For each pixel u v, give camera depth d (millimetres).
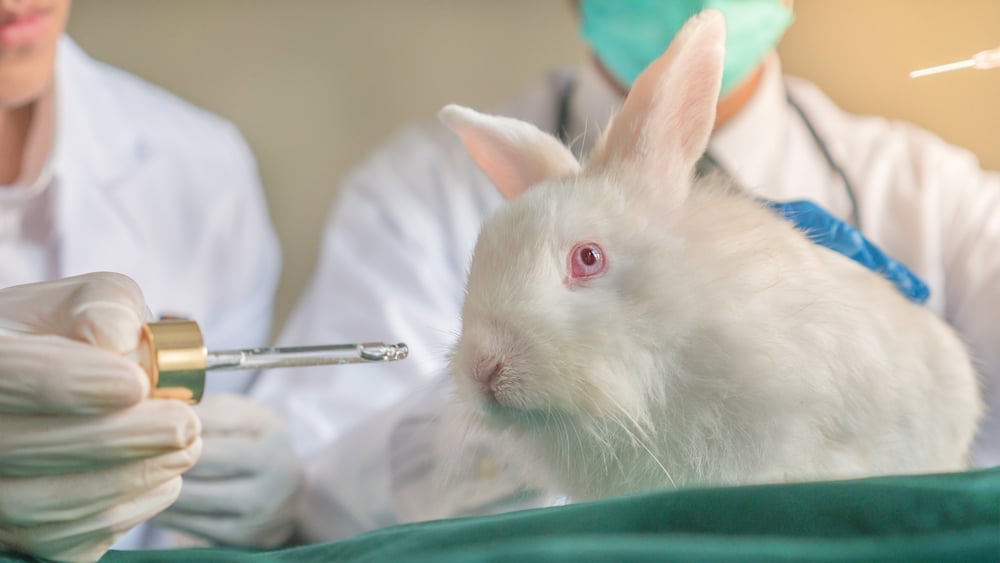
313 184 1781
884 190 1114
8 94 1027
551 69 1781
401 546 634
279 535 1021
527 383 763
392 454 1009
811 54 1328
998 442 999
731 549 584
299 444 1122
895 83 1314
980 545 579
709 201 800
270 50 1758
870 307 786
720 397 758
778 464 756
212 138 1353
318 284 1274
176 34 1724
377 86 1779
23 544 673
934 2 1291
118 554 685
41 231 1118
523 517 641
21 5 993
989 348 1056
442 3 1774
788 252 784
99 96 1236
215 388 1242
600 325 761
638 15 973
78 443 646
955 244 1112
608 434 773
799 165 1098
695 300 761
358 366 1166
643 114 805
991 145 1283
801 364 751
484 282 792
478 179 1260
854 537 606
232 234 1320
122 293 670
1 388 643
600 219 787
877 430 766
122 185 1186
